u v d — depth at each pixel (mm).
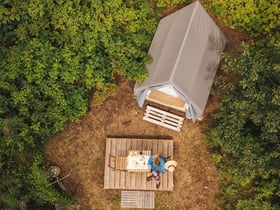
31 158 21453
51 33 21531
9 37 21578
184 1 22203
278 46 18938
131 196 21234
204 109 21656
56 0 21359
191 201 21359
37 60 21188
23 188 20938
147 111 21812
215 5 22047
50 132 21484
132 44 21344
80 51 21469
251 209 20719
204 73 20609
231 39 22234
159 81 19812
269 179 20781
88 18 21203
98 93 21812
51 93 21250
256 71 18125
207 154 21609
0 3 21562
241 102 18578
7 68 21219
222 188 21250
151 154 21266
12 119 20734
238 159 19938
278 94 17469
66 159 21766
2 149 21141
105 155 21594
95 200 21422
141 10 21672
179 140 21797
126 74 21266
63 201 20766
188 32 19781
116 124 21984
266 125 18031
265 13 21688
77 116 21562
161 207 21312
